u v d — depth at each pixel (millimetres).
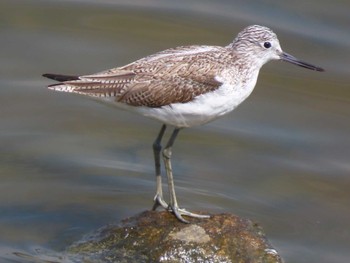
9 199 14695
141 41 19422
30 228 13922
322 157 16703
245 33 13625
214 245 12648
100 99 13117
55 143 16469
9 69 18328
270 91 18531
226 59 13344
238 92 13312
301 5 20609
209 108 13117
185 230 12844
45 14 20156
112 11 20484
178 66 13039
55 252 13258
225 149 16750
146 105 13039
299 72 19188
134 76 13000
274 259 12766
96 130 17016
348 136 17328
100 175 15586
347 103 18266
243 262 12570
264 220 14727
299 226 14680
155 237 12789
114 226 13266
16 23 19734
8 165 15664
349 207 15344
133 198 14922
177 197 15039
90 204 14672
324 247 14172
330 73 18953
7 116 17109
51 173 15523
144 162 16156
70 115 17375
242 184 15742
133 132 17094
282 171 16203
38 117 17188
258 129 17391
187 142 16922
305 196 15555
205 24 20016
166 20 20203
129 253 12727
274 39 13844
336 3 20656
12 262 12938
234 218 13227
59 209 14477
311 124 17625
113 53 18953
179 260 12523
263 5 20656
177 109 13000
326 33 19828
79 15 20250
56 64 18500
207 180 15758
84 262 12844
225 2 20781
